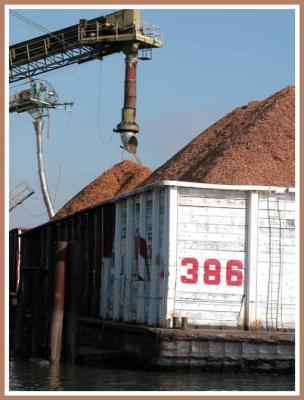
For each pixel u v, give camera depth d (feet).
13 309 114.52
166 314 71.26
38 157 179.01
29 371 73.87
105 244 92.84
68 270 83.66
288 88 122.52
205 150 120.26
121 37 169.68
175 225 72.08
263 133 111.14
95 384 64.59
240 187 73.20
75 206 154.51
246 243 73.20
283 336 68.90
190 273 72.13
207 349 68.44
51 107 176.55
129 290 82.64
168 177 119.24
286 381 65.62
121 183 159.74
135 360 75.46
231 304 72.54
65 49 175.83
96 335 89.15
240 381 65.00
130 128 171.01
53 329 81.82
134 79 172.04
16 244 152.97
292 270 73.61
